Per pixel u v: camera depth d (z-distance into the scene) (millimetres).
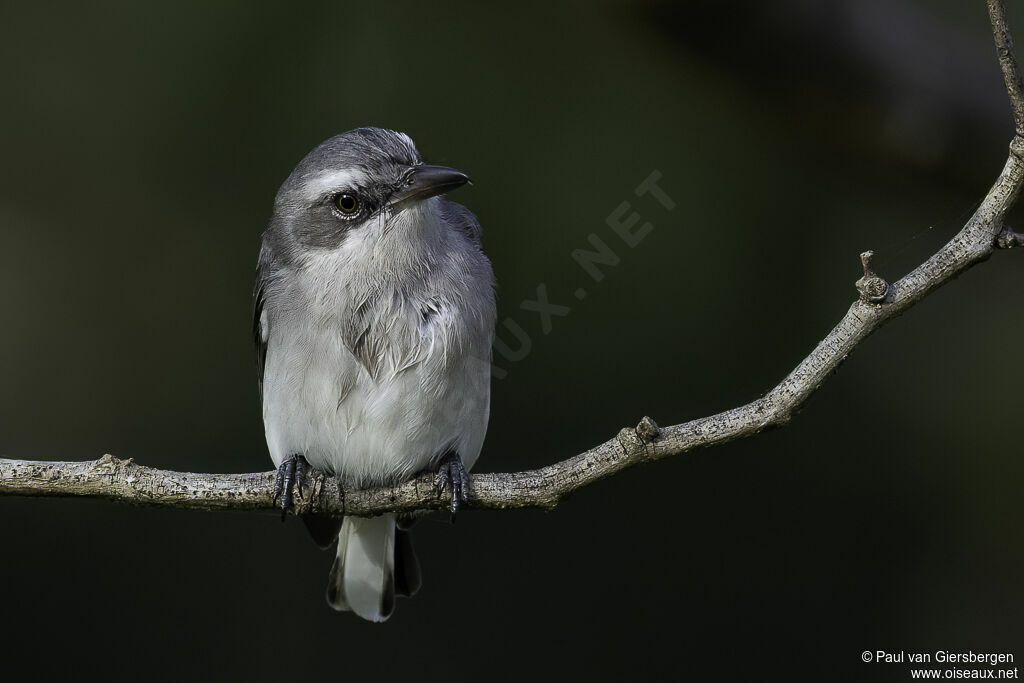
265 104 11297
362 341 8023
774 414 6328
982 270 11938
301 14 11266
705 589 11438
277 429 8250
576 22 10852
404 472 8117
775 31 9688
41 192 11742
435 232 8172
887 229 10922
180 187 11656
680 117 10812
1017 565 11195
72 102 11562
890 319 6117
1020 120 5844
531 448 11109
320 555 12000
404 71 11180
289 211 8359
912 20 10047
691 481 11812
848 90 9781
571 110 10984
